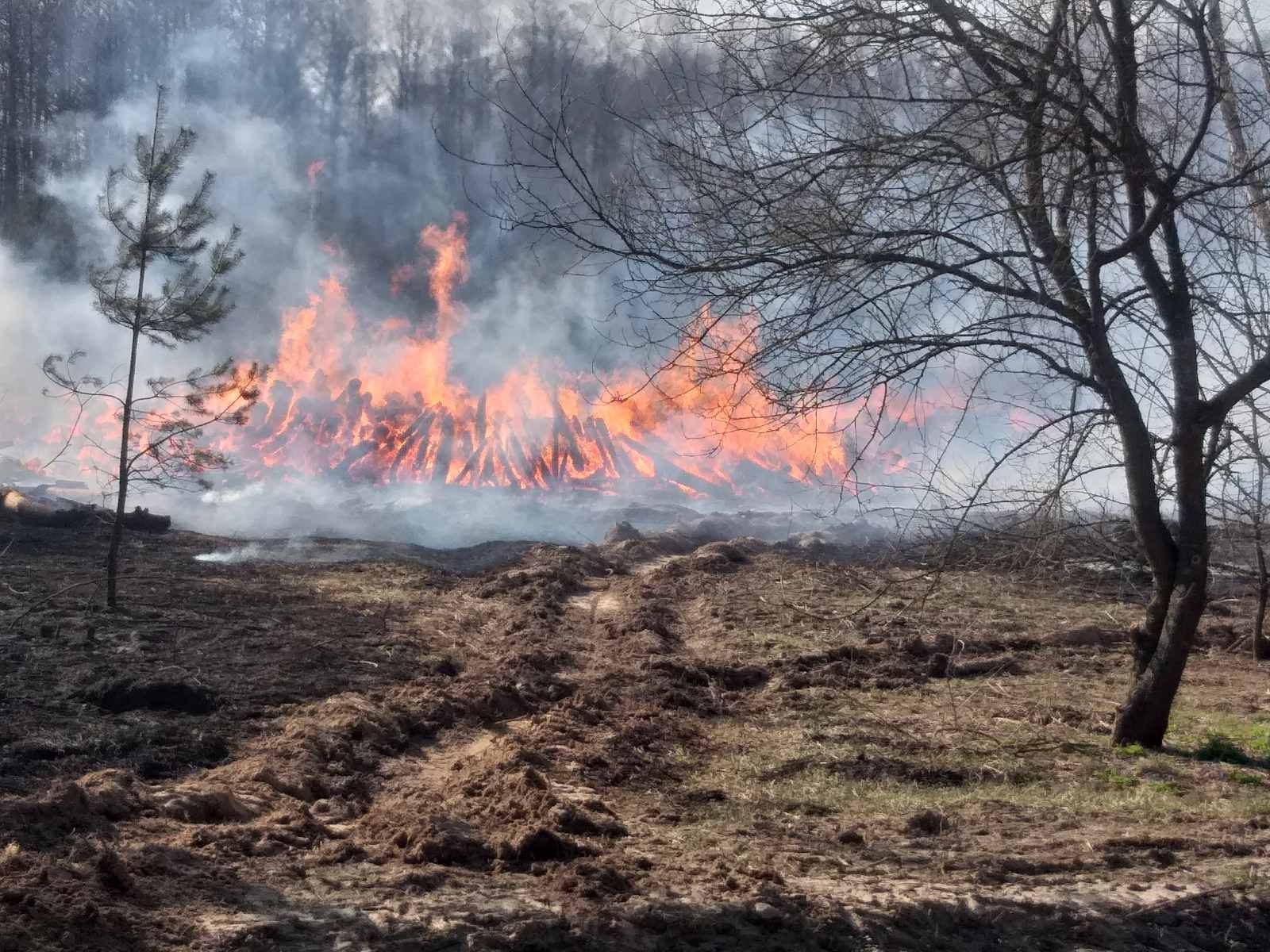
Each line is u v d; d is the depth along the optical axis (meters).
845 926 5.80
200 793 7.00
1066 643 15.62
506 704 11.35
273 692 10.57
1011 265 9.47
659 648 14.60
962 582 18.34
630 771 9.39
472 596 17.98
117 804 6.50
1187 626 10.20
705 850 7.09
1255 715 11.96
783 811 8.45
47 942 4.52
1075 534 9.92
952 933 5.92
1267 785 9.21
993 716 11.88
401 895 5.68
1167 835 7.71
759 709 12.28
